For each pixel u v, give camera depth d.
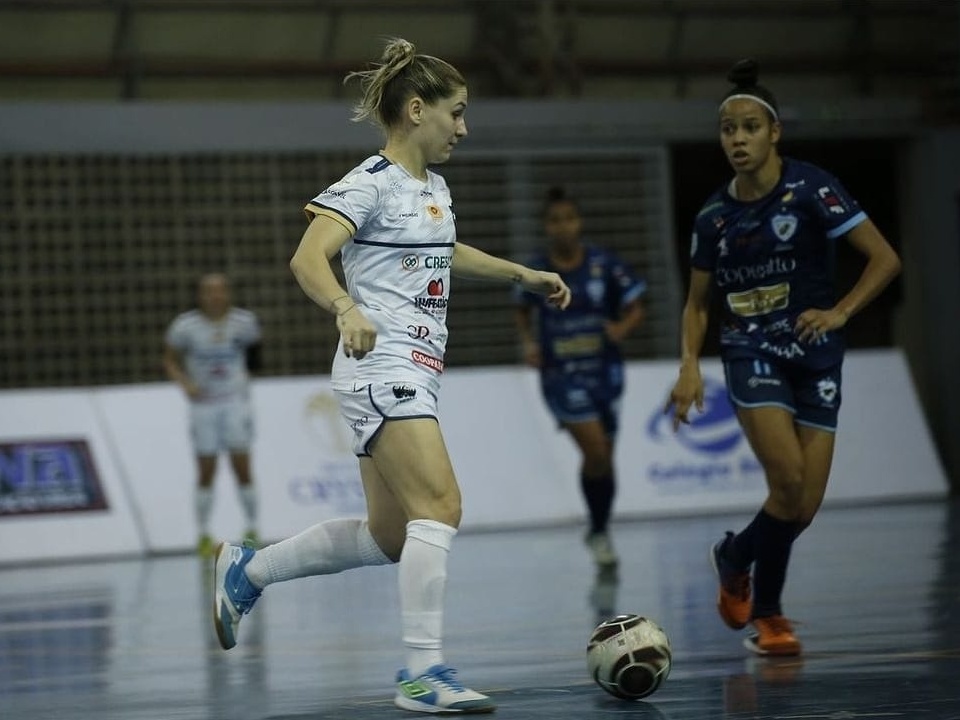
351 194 11.28
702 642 15.49
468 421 37.59
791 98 44.38
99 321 39.41
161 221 39.75
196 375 33.16
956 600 17.91
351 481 36.31
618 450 38.19
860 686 12.08
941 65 44.91
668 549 27.55
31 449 34.12
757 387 14.18
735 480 38.72
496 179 41.84
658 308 42.84
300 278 10.98
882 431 41.00
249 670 14.66
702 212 14.70
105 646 17.19
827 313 13.82
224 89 41.56
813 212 14.10
